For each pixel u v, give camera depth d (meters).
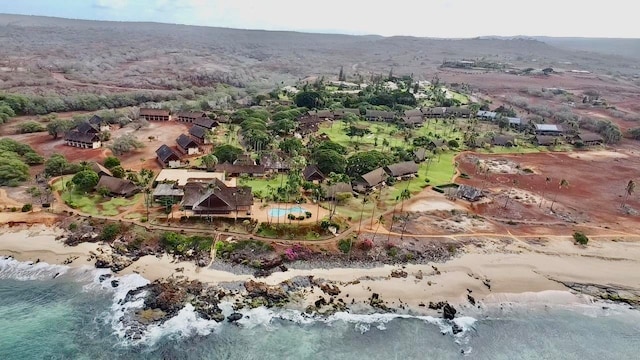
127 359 65.38
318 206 108.81
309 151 153.62
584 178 157.38
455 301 83.31
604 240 109.00
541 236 108.50
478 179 146.50
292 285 83.12
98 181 111.62
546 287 89.62
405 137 188.50
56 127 161.00
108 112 193.88
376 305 80.25
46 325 71.06
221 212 100.62
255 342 70.25
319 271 87.62
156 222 97.81
